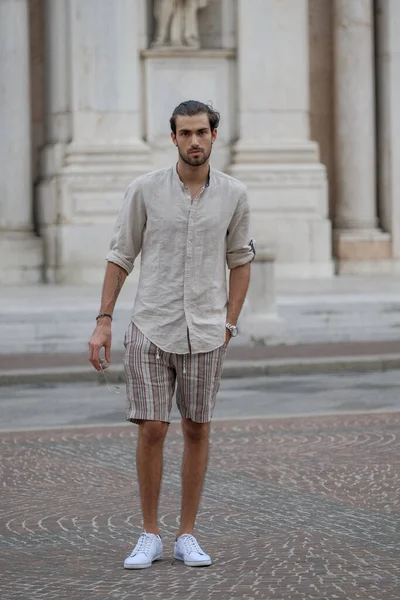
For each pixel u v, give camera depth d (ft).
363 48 151.23
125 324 102.58
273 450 55.21
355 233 151.33
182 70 143.74
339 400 73.51
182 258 35.27
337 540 38.55
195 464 36.17
